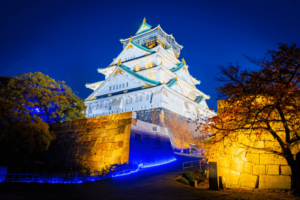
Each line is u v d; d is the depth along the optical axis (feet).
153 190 42.75
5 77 91.91
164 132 93.71
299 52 40.11
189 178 51.31
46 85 99.81
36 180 65.46
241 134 53.67
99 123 85.51
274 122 47.29
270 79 42.52
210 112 193.26
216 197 36.81
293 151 46.26
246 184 48.29
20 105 81.46
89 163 79.20
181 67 194.59
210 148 56.29
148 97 138.72
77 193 39.65
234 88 45.50
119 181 51.90
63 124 101.60
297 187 39.27
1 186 46.44
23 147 82.94
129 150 68.95
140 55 191.93
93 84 196.03
